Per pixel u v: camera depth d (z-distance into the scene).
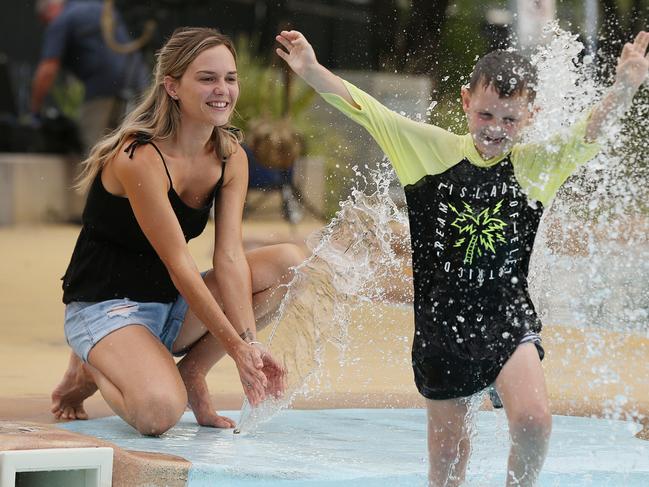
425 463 7.12
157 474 6.46
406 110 23.00
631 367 10.17
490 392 6.51
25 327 13.04
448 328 6.39
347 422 8.52
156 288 8.23
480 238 6.44
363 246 8.41
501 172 6.51
